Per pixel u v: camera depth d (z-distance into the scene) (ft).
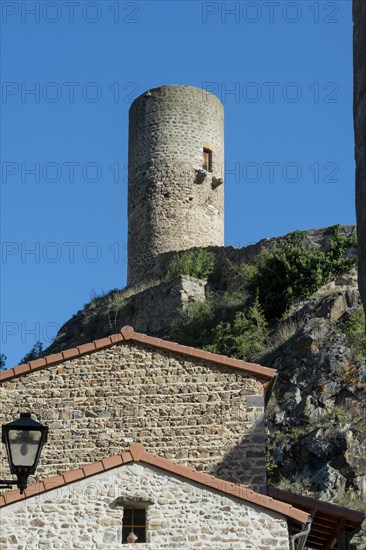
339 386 247.70
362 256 79.46
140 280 365.20
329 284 296.30
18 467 98.07
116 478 126.52
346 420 237.25
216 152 379.76
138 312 334.24
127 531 124.98
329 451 228.43
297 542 130.41
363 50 83.15
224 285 329.72
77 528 123.65
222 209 379.14
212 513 124.67
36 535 123.03
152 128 377.09
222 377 159.12
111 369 160.97
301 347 264.31
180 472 126.72
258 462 153.17
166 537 123.44
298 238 316.60
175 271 336.08
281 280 296.92
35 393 159.94
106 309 346.95
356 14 84.94
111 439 156.76
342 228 312.09
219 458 153.99
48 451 156.46
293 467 229.86
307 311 281.95
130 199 379.35
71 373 161.07
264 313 294.66
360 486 218.38
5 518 123.65
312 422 239.91
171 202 368.27
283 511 124.36
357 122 82.58
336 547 156.66
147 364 160.86
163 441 156.04
